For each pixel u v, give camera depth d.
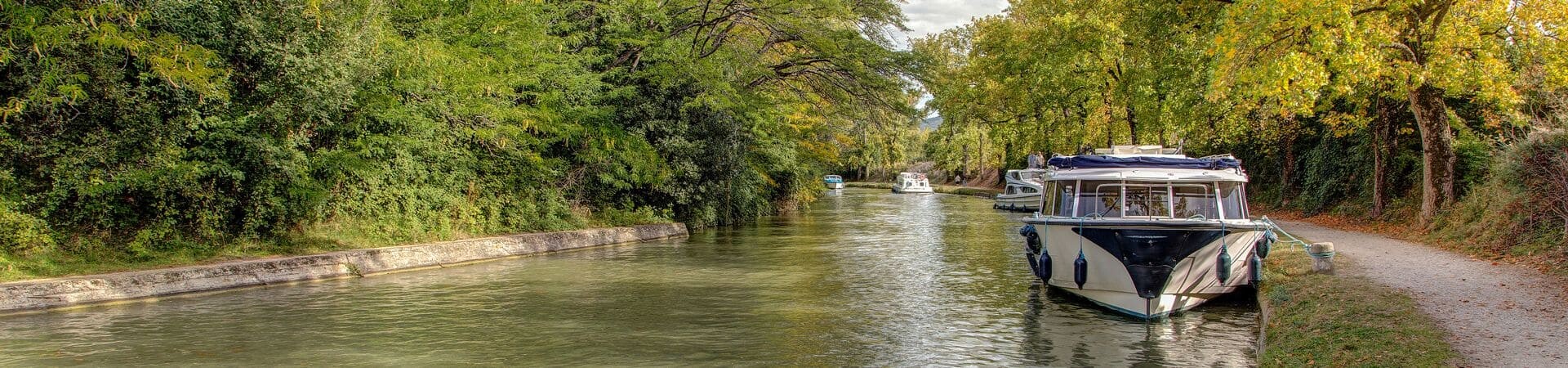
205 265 14.41
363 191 18.42
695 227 29.05
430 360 9.47
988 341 10.51
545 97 21.33
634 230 24.92
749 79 28.36
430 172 20.23
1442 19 17.17
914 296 14.09
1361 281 11.49
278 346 10.11
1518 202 13.88
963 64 49.41
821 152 40.59
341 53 15.89
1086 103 38.69
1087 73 35.56
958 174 90.50
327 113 16.05
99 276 12.88
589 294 14.20
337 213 18.02
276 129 15.36
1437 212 17.92
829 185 91.94
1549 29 16.30
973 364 9.30
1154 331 11.16
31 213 13.45
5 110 12.09
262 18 15.14
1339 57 15.41
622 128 24.97
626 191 27.39
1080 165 14.31
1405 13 17.61
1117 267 12.31
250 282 14.70
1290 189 30.75
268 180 15.69
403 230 18.81
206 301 13.27
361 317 11.98
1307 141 29.83
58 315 11.90
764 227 31.03
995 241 24.86
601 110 23.58
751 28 29.47
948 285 15.48
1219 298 13.50
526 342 10.41
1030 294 14.39
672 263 18.91
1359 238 18.00
